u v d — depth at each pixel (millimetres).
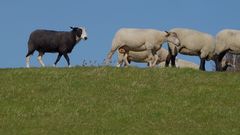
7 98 25953
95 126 23047
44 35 34656
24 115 24031
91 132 22359
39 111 24484
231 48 35125
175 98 26578
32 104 25312
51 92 26859
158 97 26609
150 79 29141
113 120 23781
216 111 25094
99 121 23641
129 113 24531
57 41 34656
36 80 28594
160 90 27562
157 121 23828
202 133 22625
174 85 28391
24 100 25734
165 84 28469
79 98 26172
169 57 35344
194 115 24672
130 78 29188
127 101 26000
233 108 25562
